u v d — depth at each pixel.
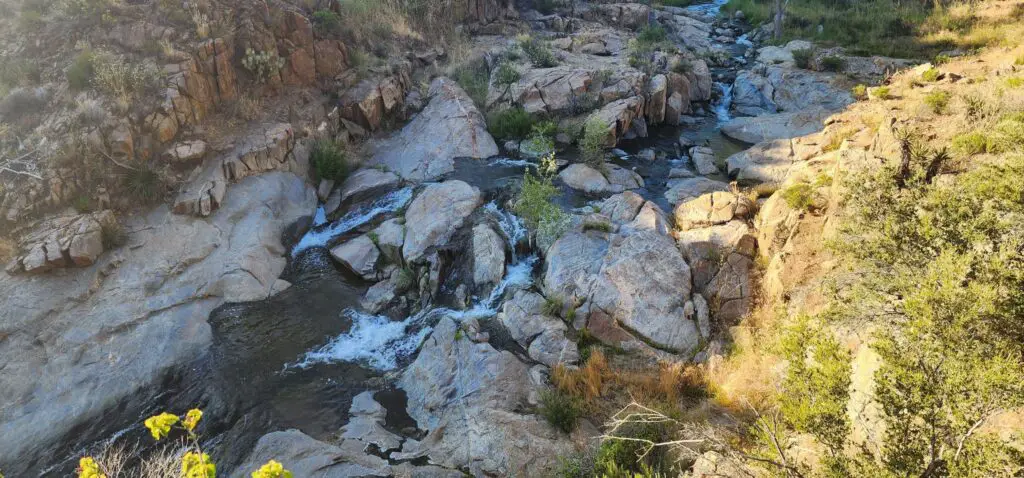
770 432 6.12
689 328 11.44
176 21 17.48
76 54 16.55
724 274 12.08
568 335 11.82
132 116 15.34
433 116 21.05
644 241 13.04
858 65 24.22
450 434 9.97
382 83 20.98
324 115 19.41
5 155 14.31
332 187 18.14
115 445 10.08
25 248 12.91
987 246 5.95
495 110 22.19
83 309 12.41
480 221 15.04
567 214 14.93
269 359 12.16
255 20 18.50
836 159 13.66
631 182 17.45
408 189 17.56
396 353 12.49
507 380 10.77
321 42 20.17
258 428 10.40
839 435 5.48
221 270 13.95
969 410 4.65
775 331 10.19
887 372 5.25
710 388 10.10
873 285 6.92
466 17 28.59
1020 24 24.30
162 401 11.04
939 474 4.75
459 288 13.76
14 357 11.28
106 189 14.45
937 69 17.95
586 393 10.27
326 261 15.51
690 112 24.06
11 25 17.36
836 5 35.50
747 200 13.66
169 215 14.83
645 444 8.50
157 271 13.50
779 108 23.44
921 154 9.16
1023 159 6.83
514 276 13.82
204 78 16.98
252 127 17.56
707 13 39.31
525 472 8.98
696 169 18.61
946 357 4.95
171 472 8.27
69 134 14.66
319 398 11.20
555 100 21.86
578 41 28.17
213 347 12.37
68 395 10.89
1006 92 12.85
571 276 12.78
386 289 14.17
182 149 15.74
